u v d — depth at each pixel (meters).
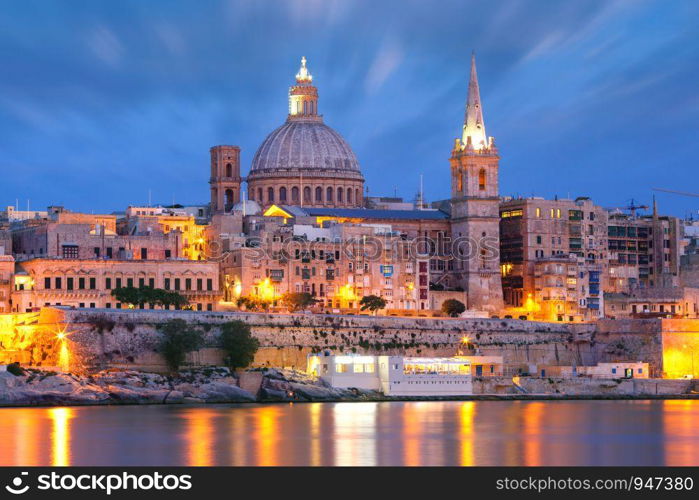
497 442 190.25
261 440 187.88
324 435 193.38
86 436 189.62
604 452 182.75
